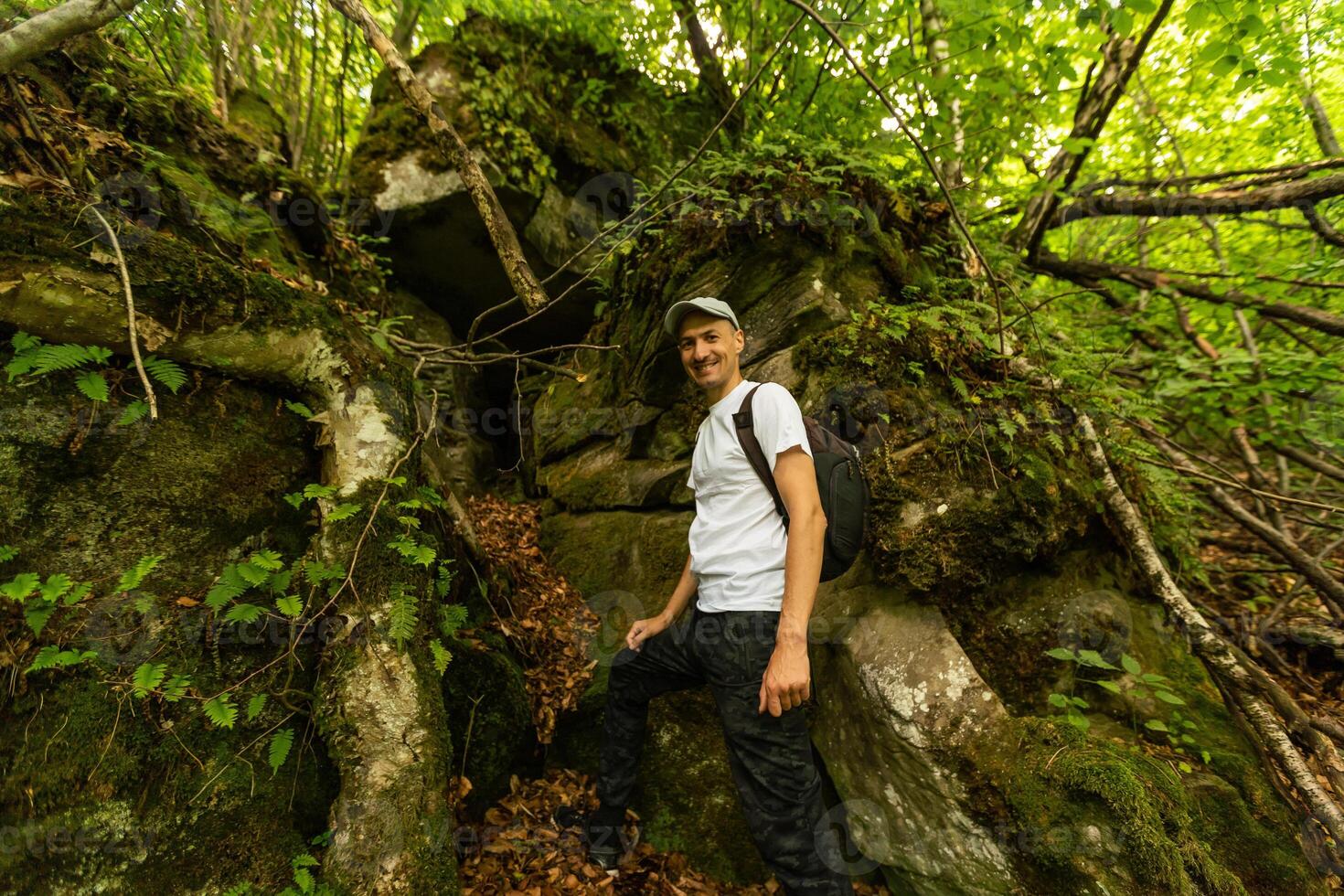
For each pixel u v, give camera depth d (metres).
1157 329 4.91
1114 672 2.52
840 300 3.02
